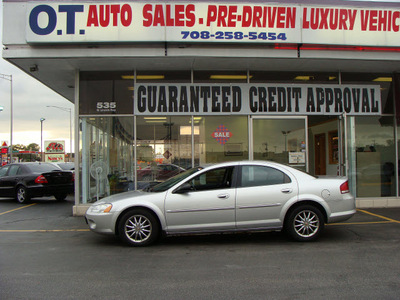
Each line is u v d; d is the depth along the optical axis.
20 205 11.80
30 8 8.02
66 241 6.50
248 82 9.87
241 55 8.50
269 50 8.56
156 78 9.70
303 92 9.98
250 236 6.72
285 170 6.22
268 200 5.96
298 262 5.02
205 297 3.80
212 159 9.80
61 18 8.06
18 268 4.88
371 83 10.20
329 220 6.10
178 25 8.21
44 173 12.15
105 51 8.28
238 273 4.58
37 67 9.15
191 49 8.41
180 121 9.80
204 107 9.74
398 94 10.16
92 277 4.48
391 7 8.70
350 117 10.17
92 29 8.10
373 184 10.19
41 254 5.60
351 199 6.24
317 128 13.31
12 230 7.53
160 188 6.33
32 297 3.84
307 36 8.48
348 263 4.95
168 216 5.88
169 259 5.26
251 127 9.85
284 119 9.98
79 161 9.54
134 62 8.88
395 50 8.85
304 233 6.14
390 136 10.26
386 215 8.75
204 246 6.01
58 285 4.21
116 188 9.61
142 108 9.62
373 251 5.56
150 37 8.17
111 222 5.94
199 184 6.07
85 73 9.63
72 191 12.90
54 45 8.20
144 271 4.71
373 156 10.20
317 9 8.52
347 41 8.59
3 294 3.93
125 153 9.65
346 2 8.83
